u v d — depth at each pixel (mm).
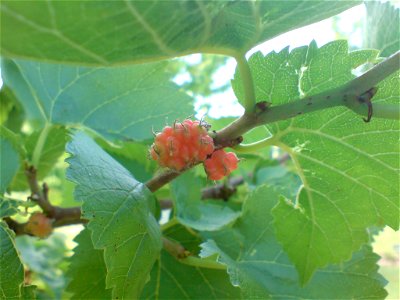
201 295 127
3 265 103
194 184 142
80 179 99
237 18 81
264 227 135
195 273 129
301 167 114
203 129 96
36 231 130
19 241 206
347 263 131
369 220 117
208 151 95
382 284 130
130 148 151
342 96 93
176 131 95
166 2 65
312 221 121
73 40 64
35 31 60
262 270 130
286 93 103
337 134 106
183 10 69
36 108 207
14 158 130
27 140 149
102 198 99
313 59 100
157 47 72
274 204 137
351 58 100
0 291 103
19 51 62
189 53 81
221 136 98
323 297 127
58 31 61
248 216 137
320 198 118
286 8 83
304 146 110
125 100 149
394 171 108
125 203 101
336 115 103
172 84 151
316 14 86
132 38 68
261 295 113
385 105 94
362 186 113
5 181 126
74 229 297
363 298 129
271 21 84
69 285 122
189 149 94
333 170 112
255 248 133
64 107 146
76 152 104
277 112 94
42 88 146
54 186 220
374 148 106
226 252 132
